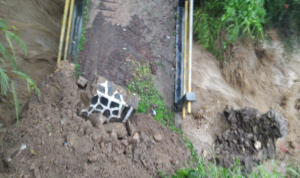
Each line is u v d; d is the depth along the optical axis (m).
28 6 3.46
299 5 3.85
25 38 3.26
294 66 4.03
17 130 2.51
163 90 4.21
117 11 4.56
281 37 4.11
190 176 2.86
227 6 3.87
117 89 3.21
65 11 3.82
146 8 4.68
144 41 4.44
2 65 2.83
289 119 3.87
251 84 4.17
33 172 2.27
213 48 4.42
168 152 3.35
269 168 3.58
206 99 4.27
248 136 3.79
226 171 3.27
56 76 2.93
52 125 2.66
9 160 2.29
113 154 2.79
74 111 2.90
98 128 2.90
